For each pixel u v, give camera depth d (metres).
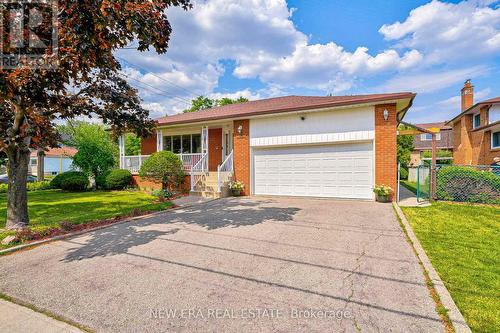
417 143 33.09
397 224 6.36
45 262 4.48
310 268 3.97
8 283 3.75
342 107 9.95
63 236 5.82
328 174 10.70
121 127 8.12
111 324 2.76
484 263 4.05
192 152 16.03
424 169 10.59
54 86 4.92
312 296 3.19
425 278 3.58
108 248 5.06
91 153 16.47
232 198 11.31
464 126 20.25
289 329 2.59
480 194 8.67
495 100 16.64
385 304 2.99
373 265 4.03
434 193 9.34
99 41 4.55
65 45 4.59
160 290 3.43
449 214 7.30
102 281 3.71
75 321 2.84
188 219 7.30
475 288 3.30
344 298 3.13
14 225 6.49
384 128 9.62
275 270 3.93
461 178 8.95
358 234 5.60
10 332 2.69
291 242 5.16
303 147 11.16
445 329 2.55
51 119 6.97
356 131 10.03
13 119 6.57
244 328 2.63
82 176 15.52
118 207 9.67
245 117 11.78
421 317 2.74
